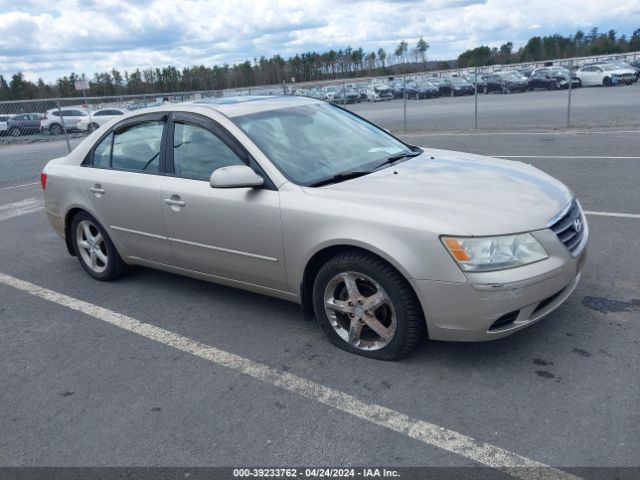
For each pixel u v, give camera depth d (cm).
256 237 385
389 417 300
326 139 432
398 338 339
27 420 323
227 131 407
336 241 342
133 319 446
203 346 394
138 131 470
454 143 1345
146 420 314
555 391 309
